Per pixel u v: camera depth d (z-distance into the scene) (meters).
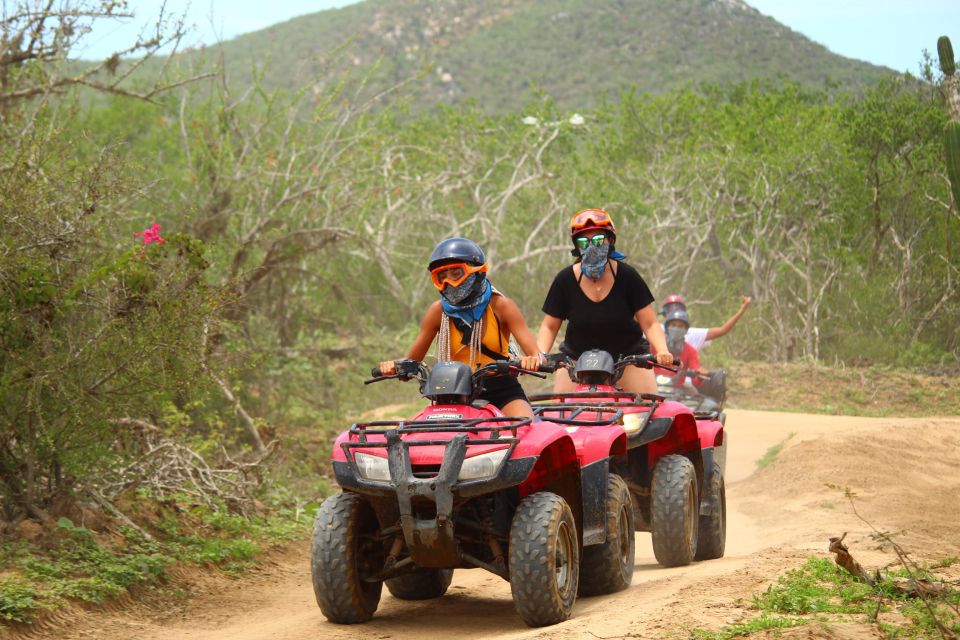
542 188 33.12
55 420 8.57
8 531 8.35
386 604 7.85
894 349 27.58
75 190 9.25
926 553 8.00
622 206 31.16
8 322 8.42
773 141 32.69
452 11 150.75
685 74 131.62
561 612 6.43
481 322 7.21
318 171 17.73
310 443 16.80
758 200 29.91
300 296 19.47
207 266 9.17
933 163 28.86
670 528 8.19
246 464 11.95
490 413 6.88
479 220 29.23
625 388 8.99
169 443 10.11
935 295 28.97
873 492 12.10
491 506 6.84
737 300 30.55
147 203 16.11
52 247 8.83
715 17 145.38
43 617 7.04
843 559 6.64
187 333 8.97
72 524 8.61
